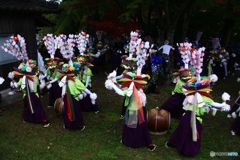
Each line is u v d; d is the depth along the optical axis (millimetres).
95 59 12883
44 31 11969
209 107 5508
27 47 9875
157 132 6469
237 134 6562
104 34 13539
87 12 10852
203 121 7395
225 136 6531
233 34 16500
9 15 9117
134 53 6801
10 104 8453
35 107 6879
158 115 6434
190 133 5449
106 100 9047
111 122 7242
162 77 10656
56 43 7809
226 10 10883
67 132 6613
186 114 5535
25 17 9719
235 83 11484
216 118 7605
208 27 14273
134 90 5617
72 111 6512
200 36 13531
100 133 6590
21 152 5684
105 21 11953
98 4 10492
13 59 9461
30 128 6797
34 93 6863
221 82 11641
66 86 6465
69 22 11117
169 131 6672
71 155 5602
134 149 5840
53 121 7262
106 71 13359
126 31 11953
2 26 8922
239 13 10812
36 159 5441
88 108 7805
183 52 6551
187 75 6805
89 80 7648
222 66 12055
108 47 13555
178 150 5621
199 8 11648
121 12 11273
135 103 5648
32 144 6016
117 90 5625
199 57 5430
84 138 6320
